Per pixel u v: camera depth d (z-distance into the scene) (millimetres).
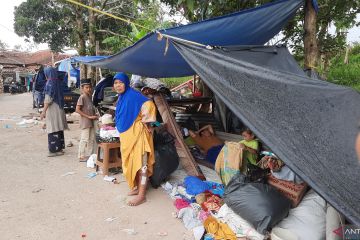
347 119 2764
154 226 3689
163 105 5742
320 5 5852
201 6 5734
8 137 8570
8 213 3992
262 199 3309
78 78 15391
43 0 24328
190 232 3549
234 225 3418
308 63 4773
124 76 4398
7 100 20234
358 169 2533
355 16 6367
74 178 5285
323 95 2900
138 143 4320
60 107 6699
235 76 2973
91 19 13219
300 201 3564
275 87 2951
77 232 3553
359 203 2324
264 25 4660
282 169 3783
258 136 2570
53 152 6680
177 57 5805
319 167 2475
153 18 10656
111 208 4152
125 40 13438
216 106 6914
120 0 14234
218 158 4637
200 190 4207
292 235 3021
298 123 2729
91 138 6422
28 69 35250
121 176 5383
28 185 4953
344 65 12750
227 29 4340
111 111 7336
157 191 4711
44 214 3975
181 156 5250
